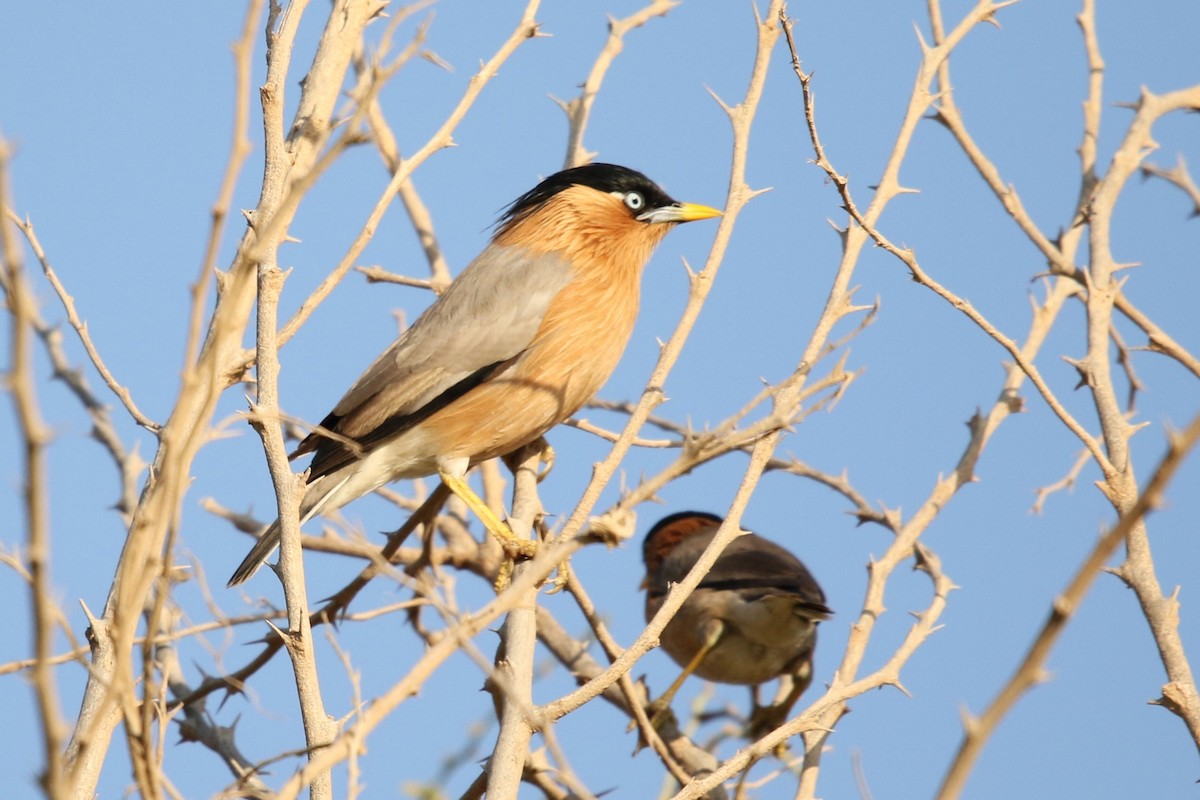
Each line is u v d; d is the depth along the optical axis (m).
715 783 7.05
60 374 10.63
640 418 7.14
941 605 8.14
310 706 6.57
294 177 7.86
